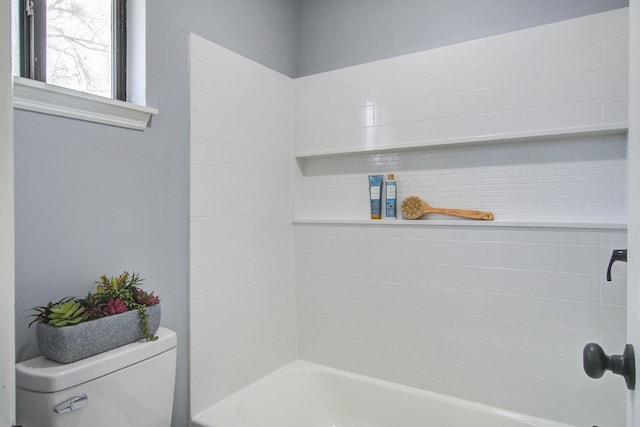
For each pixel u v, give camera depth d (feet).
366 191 6.61
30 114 3.56
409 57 6.00
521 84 5.22
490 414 5.30
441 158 5.98
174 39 4.92
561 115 4.99
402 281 6.03
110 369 3.52
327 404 6.46
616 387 4.71
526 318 5.18
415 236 5.92
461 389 5.61
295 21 7.30
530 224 5.12
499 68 5.36
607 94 4.75
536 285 5.11
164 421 4.07
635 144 1.86
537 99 5.12
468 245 5.54
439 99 5.76
